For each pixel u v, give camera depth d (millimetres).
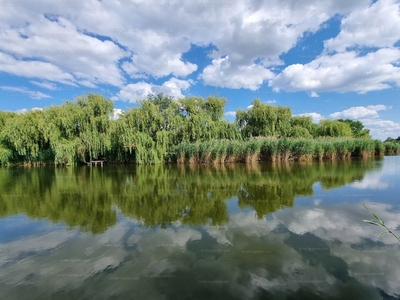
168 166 19719
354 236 4867
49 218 6387
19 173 16750
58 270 3842
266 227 5418
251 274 3607
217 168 17312
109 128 21312
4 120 26734
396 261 3912
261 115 28656
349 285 3316
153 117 22609
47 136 21375
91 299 3143
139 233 5242
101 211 6934
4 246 4762
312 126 32781
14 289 3396
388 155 27156
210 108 28359
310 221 5734
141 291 3264
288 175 12758
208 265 3871
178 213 6605
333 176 12039
